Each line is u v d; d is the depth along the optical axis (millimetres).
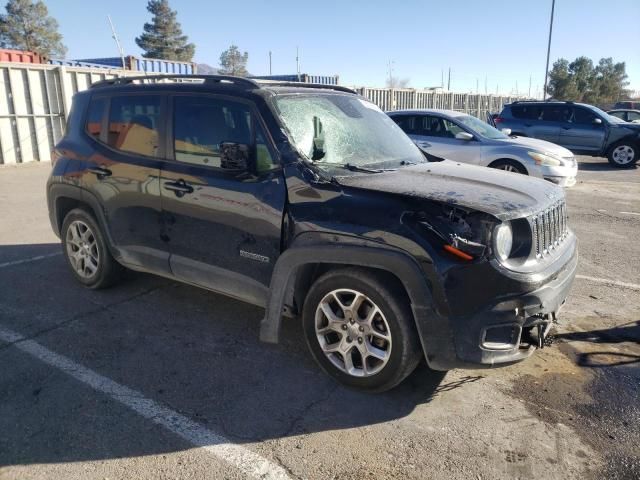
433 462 2641
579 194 10500
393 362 3027
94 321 4207
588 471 2584
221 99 3668
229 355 3697
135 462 2611
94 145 4461
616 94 63000
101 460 2619
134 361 3592
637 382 3385
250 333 4039
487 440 2811
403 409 3086
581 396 3229
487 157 9453
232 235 3555
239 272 3592
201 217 3697
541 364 3617
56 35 60562
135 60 21234
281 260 3215
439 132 10000
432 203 2889
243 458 2652
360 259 2947
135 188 4082
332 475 2547
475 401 3170
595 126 14672
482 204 2885
